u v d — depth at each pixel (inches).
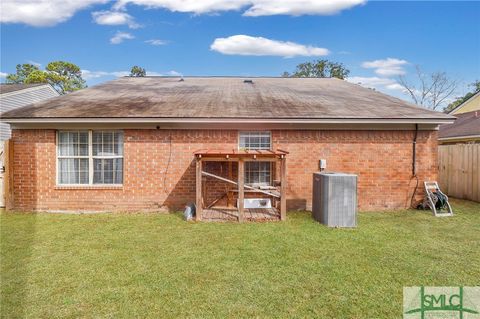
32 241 246.4
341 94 477.7
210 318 136.1
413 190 377.1
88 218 329.7
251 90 489.1
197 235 264.5
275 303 149.3
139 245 237.0
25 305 146.4
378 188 374.0
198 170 316.8
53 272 184.9
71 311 141.4
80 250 224.7
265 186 370.9
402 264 198.7
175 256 212.5
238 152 316.8
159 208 363.6
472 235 265.6
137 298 153.6
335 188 296.2
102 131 362.3
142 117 340.8
